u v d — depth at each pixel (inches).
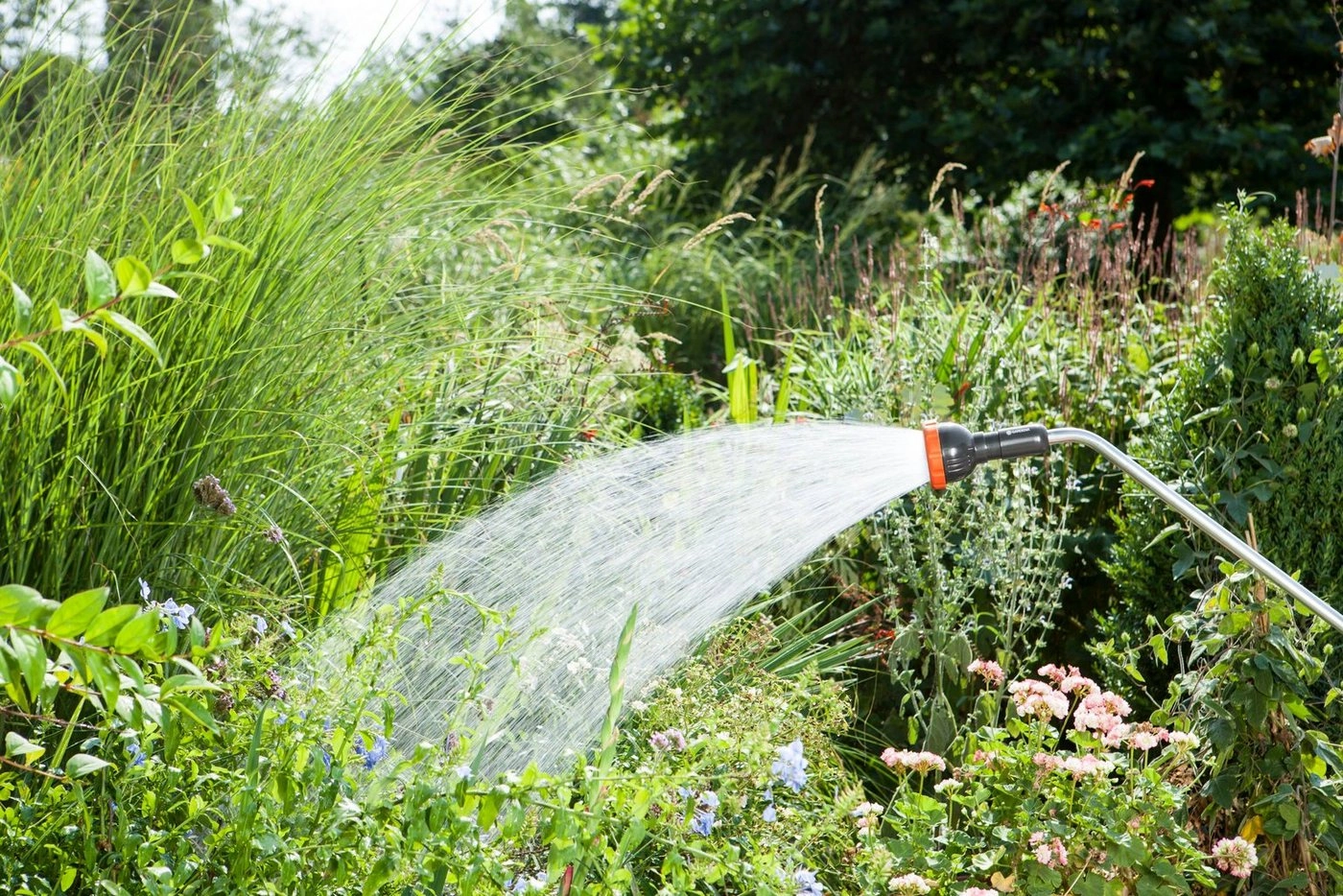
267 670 91.0
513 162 156.3
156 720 63.9
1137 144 407.5
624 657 84.6
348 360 129.6
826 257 345.7
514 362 155.6
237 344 116.2
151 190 123.0
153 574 113.3
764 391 205.8
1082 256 214.4
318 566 127.0
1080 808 107.2
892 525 153.4
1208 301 191.3
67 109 127.4
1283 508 131.1
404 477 145.8
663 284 308.0
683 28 515.8
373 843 78.3
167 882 75.2
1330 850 110.1
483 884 82.6
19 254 110.2
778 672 131.3
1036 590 158.4
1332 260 179.5
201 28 137.4
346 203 130.8
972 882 107.4
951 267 256.2
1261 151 389.4
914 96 491.5
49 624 57.9
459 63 146.9
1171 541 138.4
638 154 442.9
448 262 172.7
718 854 93.4
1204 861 113.7
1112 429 173.9
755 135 500.4
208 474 106.9
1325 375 129.3
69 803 83.5
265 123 132.8
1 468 105.1
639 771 88.4
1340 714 123.6
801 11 482.6
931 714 142.7
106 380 109.5
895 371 185.0
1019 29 438.6
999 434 95.0
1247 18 398.0
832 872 109.7
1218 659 116.7
